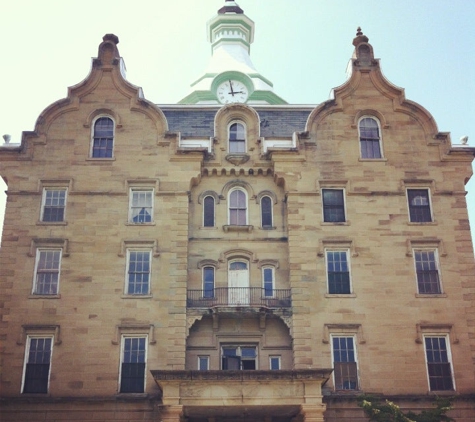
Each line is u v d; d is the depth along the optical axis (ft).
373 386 111.96
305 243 120.88
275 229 125.18
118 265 119.03
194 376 102.32
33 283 117.39
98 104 130.62
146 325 114.62
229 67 187.83
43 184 124.36
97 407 109.81
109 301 116.26
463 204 124.98
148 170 125.80
